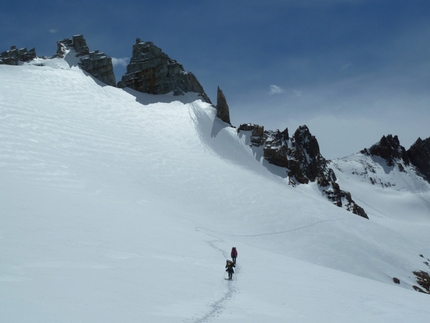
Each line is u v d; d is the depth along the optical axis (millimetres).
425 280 52188
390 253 56562
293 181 95125
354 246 55531
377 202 153500
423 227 109188
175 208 53031
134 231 30219
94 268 17656
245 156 95375
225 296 17406
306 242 54938
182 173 69625
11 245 18750
